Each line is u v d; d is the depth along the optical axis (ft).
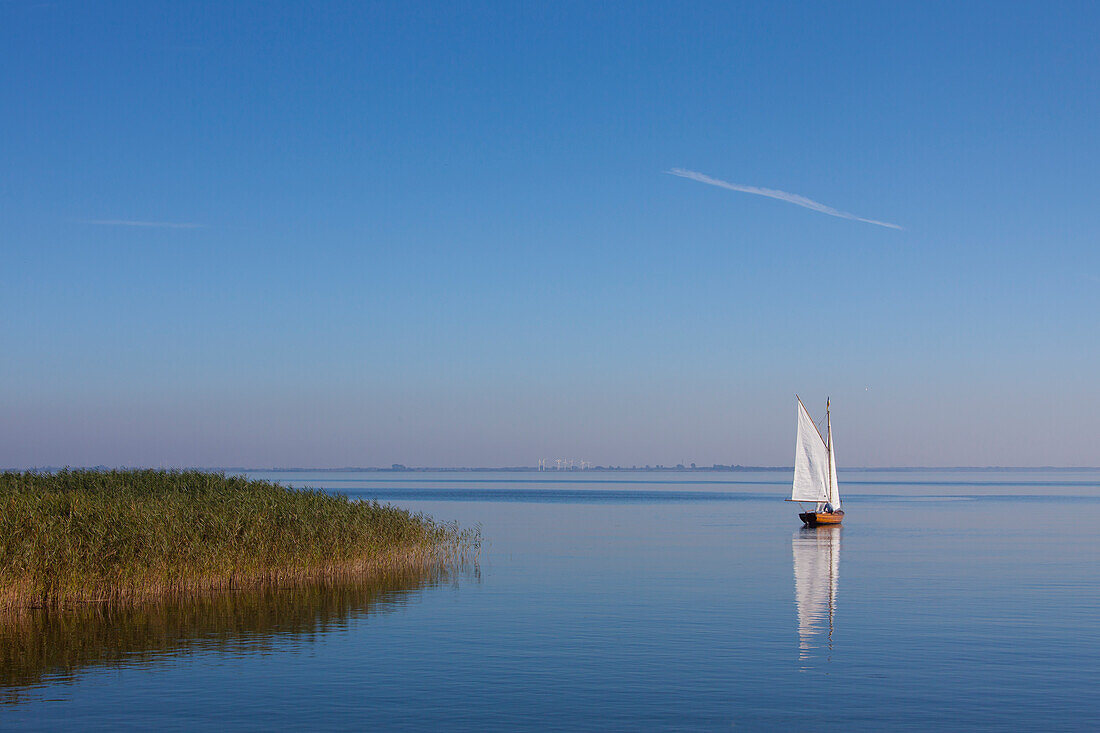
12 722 64.95
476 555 181.68
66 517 110.73
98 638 92.22
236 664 82.12
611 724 64.54
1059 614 109.19
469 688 74.08
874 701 70.13
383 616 106.32
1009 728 63.67
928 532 253.44
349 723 64.85
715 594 126.11
